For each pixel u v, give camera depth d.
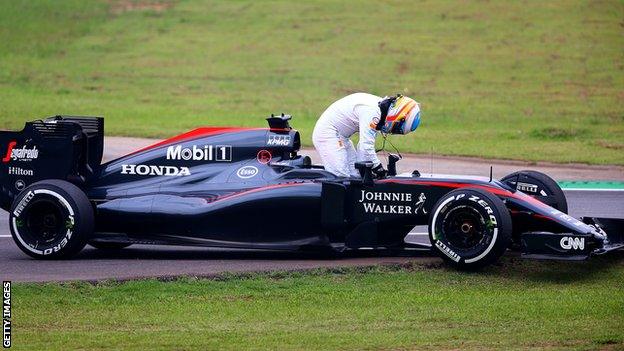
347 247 36.41
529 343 26.20
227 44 127.62
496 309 29.75
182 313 29.58
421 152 71.19
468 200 33.72
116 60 121.12
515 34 127.50
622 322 28.23
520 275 34.31
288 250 36.69
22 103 95.50
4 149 38.88
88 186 38.91
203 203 37.22
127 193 38.34
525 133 80.81
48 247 36.75
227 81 109.19
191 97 101.00
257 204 36.53
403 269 34.88
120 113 91.38
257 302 30.84
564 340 26.45
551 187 38.53
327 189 35.91
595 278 34.09
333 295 31.59
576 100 97.94
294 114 91.62
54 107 93.56
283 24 137.00
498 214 33.16
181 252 39.28
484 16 137.25
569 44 121.88
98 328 27.98
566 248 32.66
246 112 92.62
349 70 113.00
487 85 105.44
